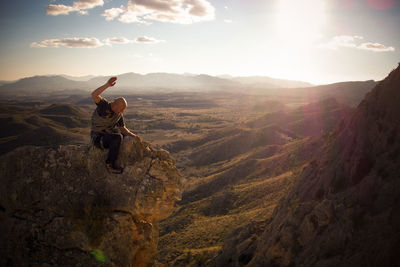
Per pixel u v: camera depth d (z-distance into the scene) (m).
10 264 4.19
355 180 10.05
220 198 55.41
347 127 13.89
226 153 114.31
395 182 7.70
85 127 189.12
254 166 74.75
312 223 10.88
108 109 4.49
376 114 10.55
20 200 4.38
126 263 4.45
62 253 4.18
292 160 64.69
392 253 5.90
